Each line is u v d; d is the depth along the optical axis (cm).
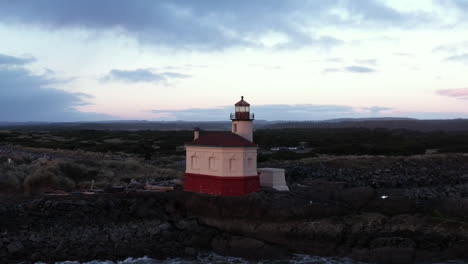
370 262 3472
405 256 3444
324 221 3744
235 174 4097
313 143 10162
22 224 3541
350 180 6003
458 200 4369
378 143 9931
